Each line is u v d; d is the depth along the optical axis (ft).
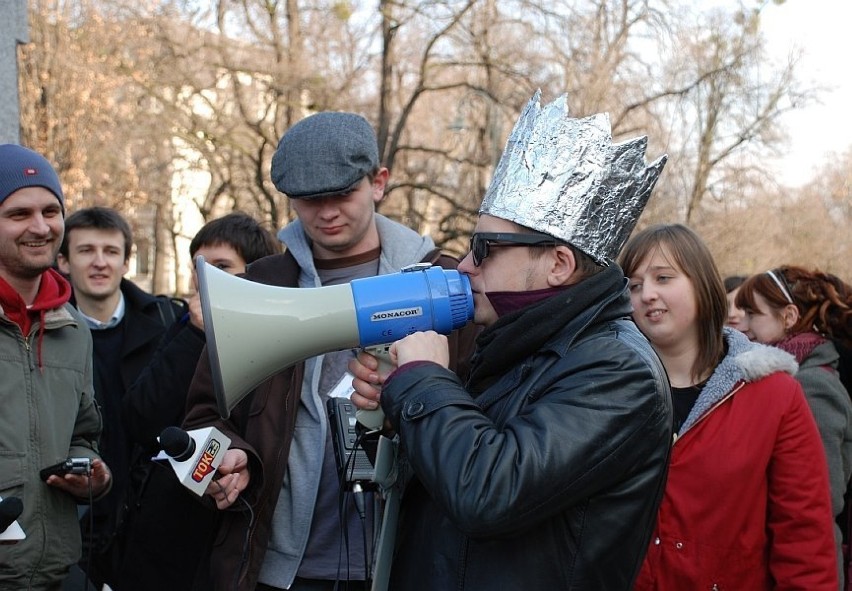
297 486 7.54
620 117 50.57
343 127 7.76
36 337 7.91
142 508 7.95
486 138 53.06
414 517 5.54
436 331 5.61
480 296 5.62
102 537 9.87
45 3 47.75
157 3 48.19
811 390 10.14
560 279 5.34
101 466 7.97
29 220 7.75
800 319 11.30
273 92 48.62
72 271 12.18
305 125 7.82
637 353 5.04
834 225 87.51
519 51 48.80
